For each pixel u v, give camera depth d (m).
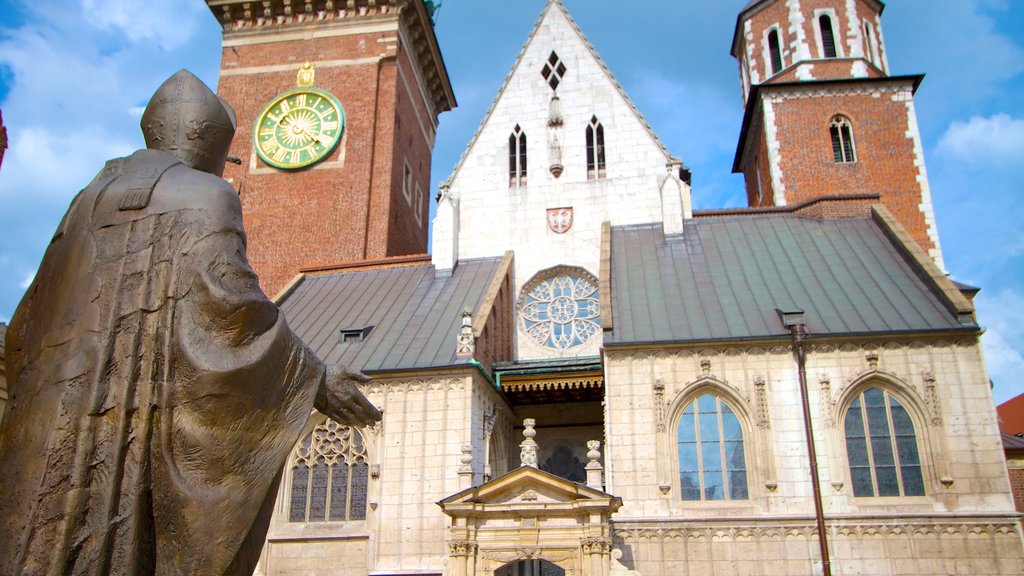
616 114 43.72
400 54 56.09
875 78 46.69
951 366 29.25
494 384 34.56
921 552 27.28
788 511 28.33
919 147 45.78
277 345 5.33
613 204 41.97
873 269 34.66
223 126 6.42
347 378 6.00
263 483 5.12
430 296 39.19
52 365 5.14
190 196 5.51
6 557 4.68
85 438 4.91
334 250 49.88
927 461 28.42
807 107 47.03
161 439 4.98
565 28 46.16
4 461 4.99
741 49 55.34
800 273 35.00
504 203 43.03
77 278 5.35
